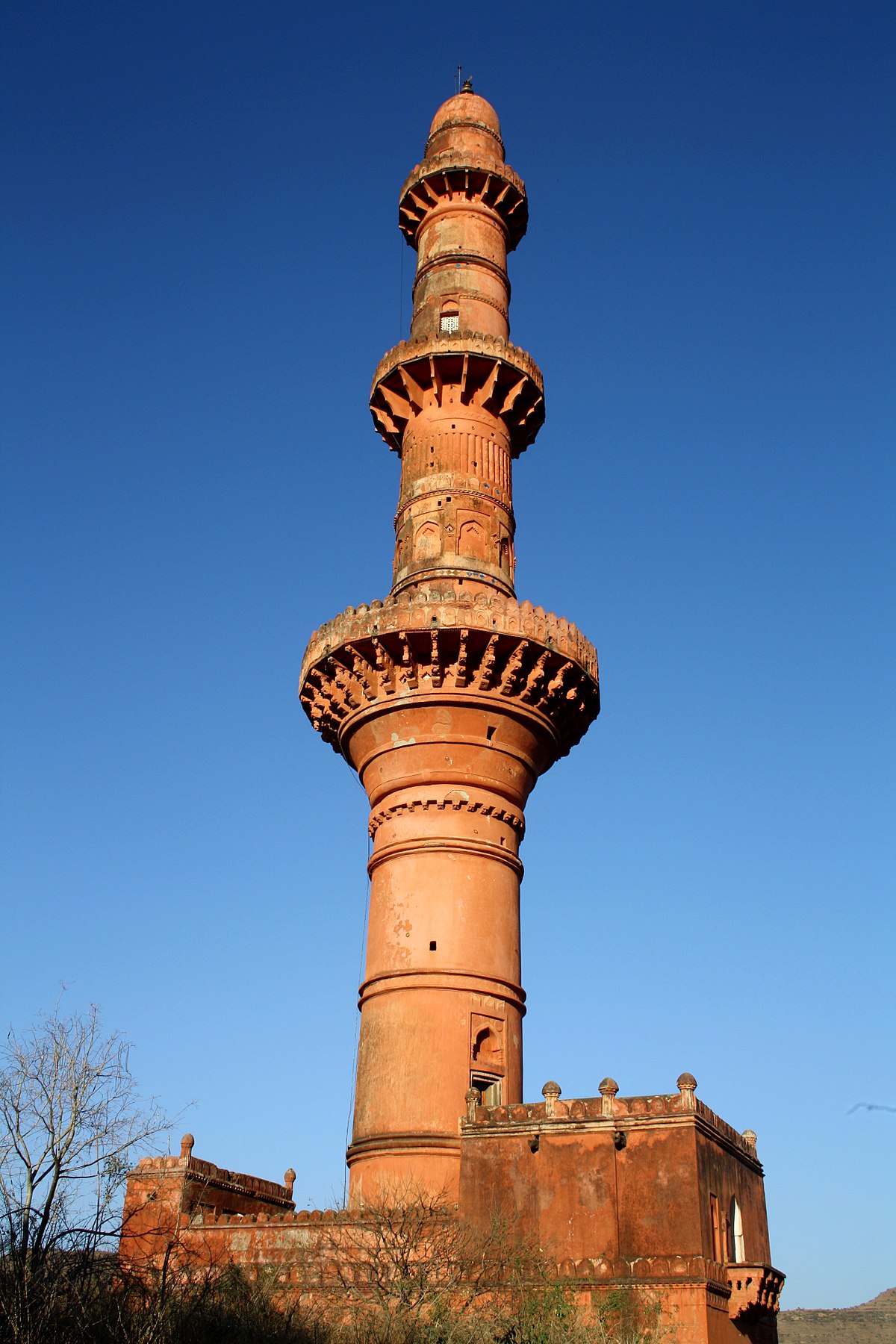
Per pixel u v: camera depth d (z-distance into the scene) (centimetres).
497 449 4606
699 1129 3122
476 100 5378
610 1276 2977
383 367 4706
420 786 3994
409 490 4525
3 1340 2595
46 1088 3088
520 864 4081
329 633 4166
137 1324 2772
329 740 4403
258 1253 3431
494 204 5109
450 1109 3562
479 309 4853
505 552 4466
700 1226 2978
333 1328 3064
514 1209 3145
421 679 4019
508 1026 3791
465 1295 3014
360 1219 3359
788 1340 7219
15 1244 2766
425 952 3769
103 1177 3009
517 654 3991
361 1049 3797
